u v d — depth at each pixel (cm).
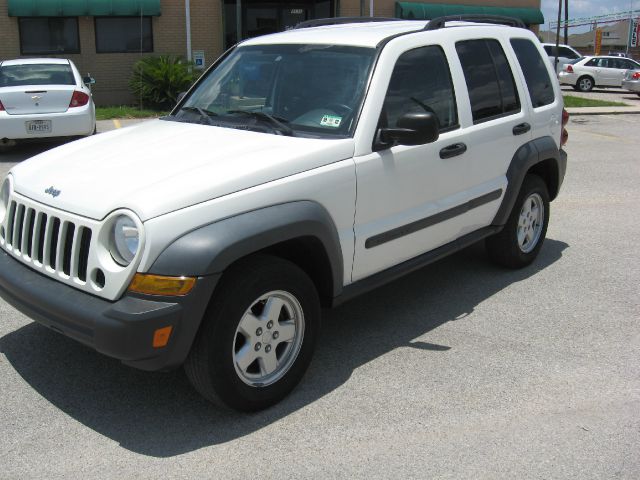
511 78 537
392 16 2184
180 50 2033
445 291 543
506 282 566
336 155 382
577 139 1423
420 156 433
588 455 327
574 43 8069
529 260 597
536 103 570
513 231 566
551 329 474
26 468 313
